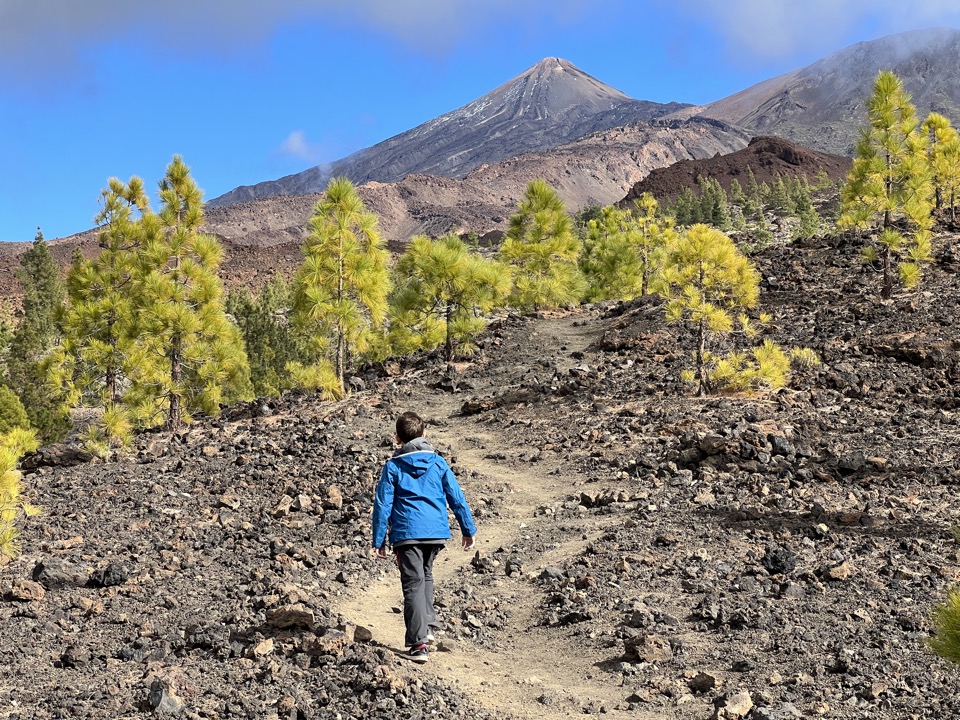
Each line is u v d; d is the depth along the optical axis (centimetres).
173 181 2422
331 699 575
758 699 559
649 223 3775
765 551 913
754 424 1482
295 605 754
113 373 2475
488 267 2684
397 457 692
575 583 853
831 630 681
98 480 1499
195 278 2353
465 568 977
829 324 2233
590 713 574
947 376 1752
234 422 2219
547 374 2319
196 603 798
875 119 2348
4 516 965
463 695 604
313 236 2323
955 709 527
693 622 727
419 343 2702
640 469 1323
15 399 2820
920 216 2328
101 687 583
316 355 2417
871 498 1103
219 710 550
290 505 1213
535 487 1360
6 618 749
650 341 2425
